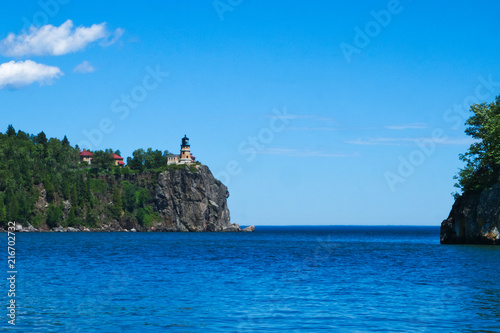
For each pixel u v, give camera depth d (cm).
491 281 4972
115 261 7575
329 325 3042
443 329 2927
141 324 3070
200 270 6203
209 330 2927
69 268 6331
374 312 3400
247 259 8238
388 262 7494
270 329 2947
